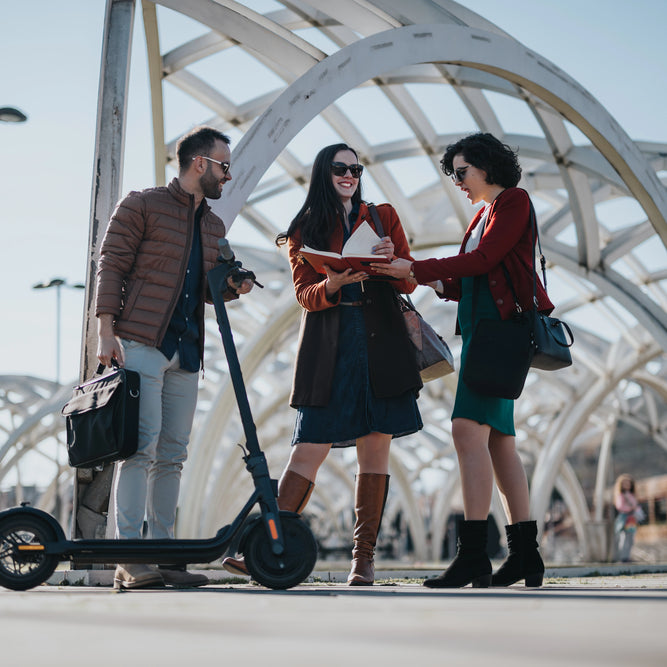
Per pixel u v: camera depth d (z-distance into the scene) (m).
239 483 44.12
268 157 9.04
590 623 1.45
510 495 4.34
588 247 18.23
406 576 8.78
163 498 4.43
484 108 15.88
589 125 12.72
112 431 3.82
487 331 4.20
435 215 19.62
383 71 10.16
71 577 5.41
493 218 4.39
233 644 1.16
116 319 4.24
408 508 45.50
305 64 11.52
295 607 1.92
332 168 4.73
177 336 4.37
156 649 1.11
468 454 4.16
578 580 6.37
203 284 4.58
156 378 4.20
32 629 1.38
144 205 4.32
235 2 11.68
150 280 4.27
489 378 4.11
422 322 4.76
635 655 1.01
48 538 3.36
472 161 4.59
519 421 36.94
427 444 44.53
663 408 40.88
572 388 30.14
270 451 48.06
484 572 4.06
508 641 1.17
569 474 42.56
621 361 28.30
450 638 1.22
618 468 48.56
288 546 3.39
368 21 12.30
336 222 4.67
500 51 11.50
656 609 1.81
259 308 25.02
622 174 13.41
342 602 2.15
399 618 1.58
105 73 7.35
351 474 48.09
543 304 4.43
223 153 4.55
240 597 2.50
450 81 14.88
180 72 15.87
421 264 4.20
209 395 35.53
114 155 7.07
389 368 4.42
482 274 4.39
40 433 37.59
